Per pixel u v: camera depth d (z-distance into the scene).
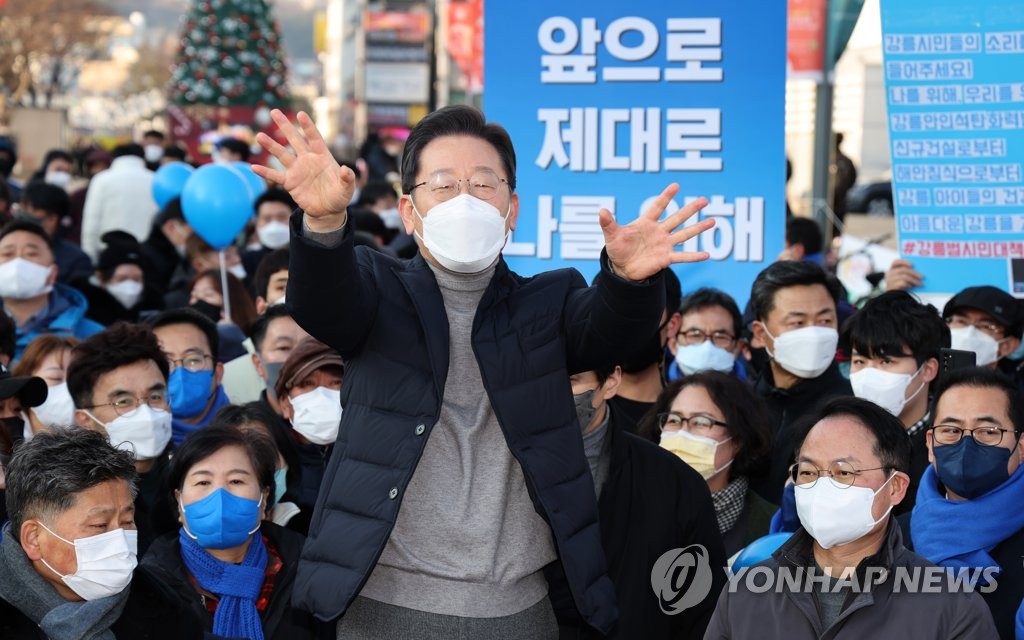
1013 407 4.01
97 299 7.38
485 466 3.06
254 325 5.70
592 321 3.00
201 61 30.28
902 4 5.76
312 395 4.75
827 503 3.41
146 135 15.95
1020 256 5.73
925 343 4.82
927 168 5.78
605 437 4.02
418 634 3.02
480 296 3.09
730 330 5.66
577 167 6.00
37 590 3.46
